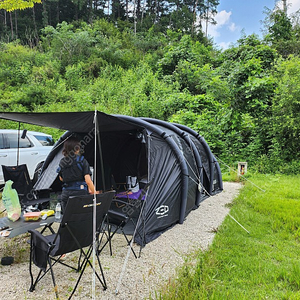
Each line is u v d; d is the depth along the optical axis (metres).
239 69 11.94
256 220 5.52
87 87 17.80
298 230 4.88
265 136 12.48
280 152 11.88
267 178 10.25
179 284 3.10
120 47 26.06
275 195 7.59
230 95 11.89
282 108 11.73
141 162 6.86
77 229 2.76
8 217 3.71
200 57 20.81
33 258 2.95
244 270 3.52
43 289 3.00
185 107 14.67
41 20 37.03
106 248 4.12
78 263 3.36
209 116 12.44
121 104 15.30
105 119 4.09
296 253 4.07
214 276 3.31
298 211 5.93
